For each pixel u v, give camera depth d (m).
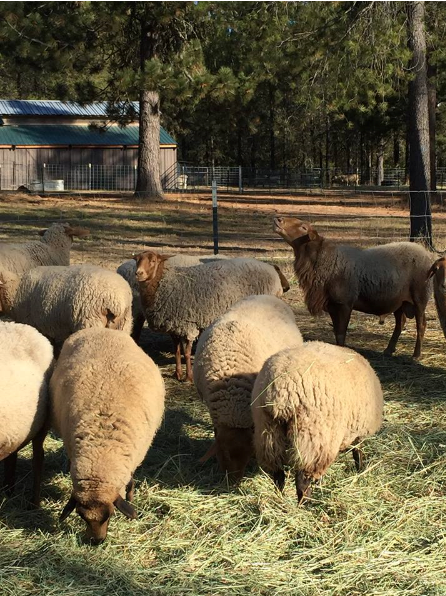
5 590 4.07
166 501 5.15
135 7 25.41
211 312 8.19
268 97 49.25
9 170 42.00
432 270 8.12
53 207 26.50
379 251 8.99
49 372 5.29
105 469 4.39
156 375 5.09
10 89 60.91
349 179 54.00
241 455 5.46
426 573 4.27
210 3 23.34
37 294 7.84
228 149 66.88
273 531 4.75
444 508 5.04
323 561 4.41
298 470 4.87
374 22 16.11
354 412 4.99
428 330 10.35
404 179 51.97
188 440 6.37
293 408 4.77
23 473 5.71
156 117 30.53
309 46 17.20
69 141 42.75
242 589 4.11
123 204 28.23
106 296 7.52
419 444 6.12
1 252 9.46
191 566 4.36
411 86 16.45
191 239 19.12
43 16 24.84
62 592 4.05
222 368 5.57
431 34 20.08
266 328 6.07
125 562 4.39
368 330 10.32
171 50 27.12
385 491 5.29
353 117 41.25
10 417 4.83
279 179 50.84
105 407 4.63
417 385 7.86
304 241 8.80
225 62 23.75
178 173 44.31
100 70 29.42
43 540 4.63
